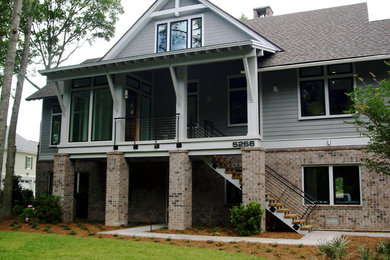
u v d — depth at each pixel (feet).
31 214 51.24
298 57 48.49
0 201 58.34
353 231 44.65
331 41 51.03
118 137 51.16
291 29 58.29
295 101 49.60
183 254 29.35
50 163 69.56
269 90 51.06
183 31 56.65
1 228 44.96
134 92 56.13
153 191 58.59
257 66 48.39
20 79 59.31
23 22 64.18
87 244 33.27
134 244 33.45
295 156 48.62
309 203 47.29
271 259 28.68
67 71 53.52
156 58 47.91
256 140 43.62
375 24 52.75
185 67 48.96
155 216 57.77
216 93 56.03
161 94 59.98
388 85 33.06
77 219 59.93
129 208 59.47
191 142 46.85
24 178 134.62
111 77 51.93
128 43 59.88
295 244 33.91
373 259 28.58
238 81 55.06
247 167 43.16
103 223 54.13
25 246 31.99
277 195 48.67
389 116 32.86
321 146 47.60
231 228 46.55
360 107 33.50
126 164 51.24
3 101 47.39
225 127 54.65
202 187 54.29
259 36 51.31
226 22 54.13
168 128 58.54
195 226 49.19
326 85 48.42
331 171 47.16
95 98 54.19
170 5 57.98
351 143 46.29
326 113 47.96
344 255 29.07
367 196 44.91
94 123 53.62
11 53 48.42
